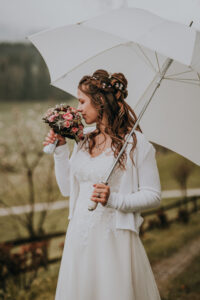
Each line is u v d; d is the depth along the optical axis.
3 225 6.20
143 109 2.05
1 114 9.15
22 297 4.77
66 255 2.16
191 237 6.80
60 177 2.24
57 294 2.19
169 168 8.41
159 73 2.29
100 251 2.05
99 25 1.86
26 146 6.49
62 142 2.20
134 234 2.09
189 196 8.38
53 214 6.78
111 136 2.08
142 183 2.05
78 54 2.40
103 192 1.92
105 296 2.01
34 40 2.42
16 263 5.07
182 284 4.89
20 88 12.35
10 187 6.50
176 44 1.71
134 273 2.05
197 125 2.40
